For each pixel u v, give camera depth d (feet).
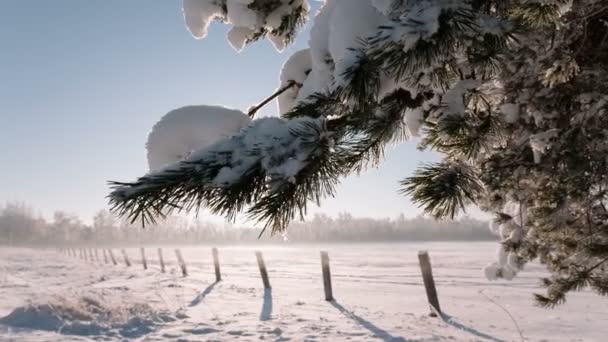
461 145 5.12
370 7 5.21
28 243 453.99
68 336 21.09
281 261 103.55
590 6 8.15
